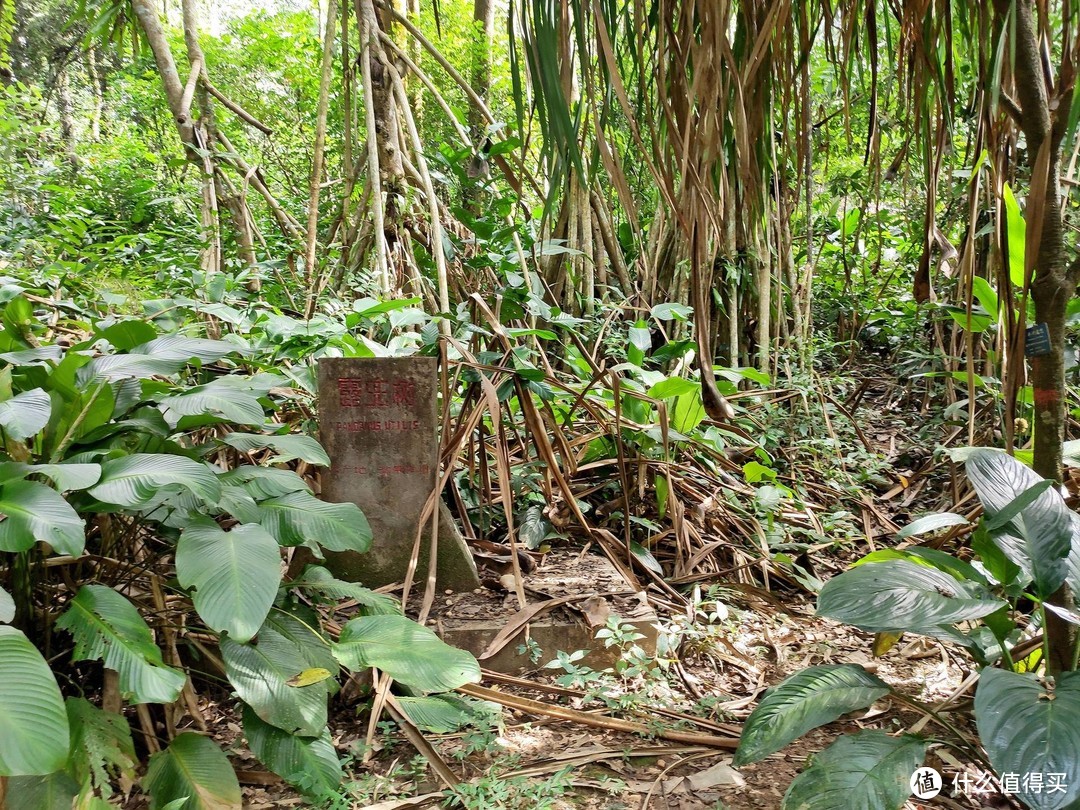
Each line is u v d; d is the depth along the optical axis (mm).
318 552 3049
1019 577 2336
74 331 4129
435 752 2553
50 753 1755
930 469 4977
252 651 2490
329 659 2641
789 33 2242
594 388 4594
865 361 7031
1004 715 1790
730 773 2494
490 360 3947
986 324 4391
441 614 3283
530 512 4016
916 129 2508
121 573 2938
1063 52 2119
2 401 2525
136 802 2408
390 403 3434
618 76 1838
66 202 7309
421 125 7355
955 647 3338
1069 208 4402
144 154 8859
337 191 7473
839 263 7633
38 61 13523
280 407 3949
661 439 4145
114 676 2416
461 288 5527
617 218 6812
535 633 3170
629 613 3232
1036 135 2139
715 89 1852
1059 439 2266
